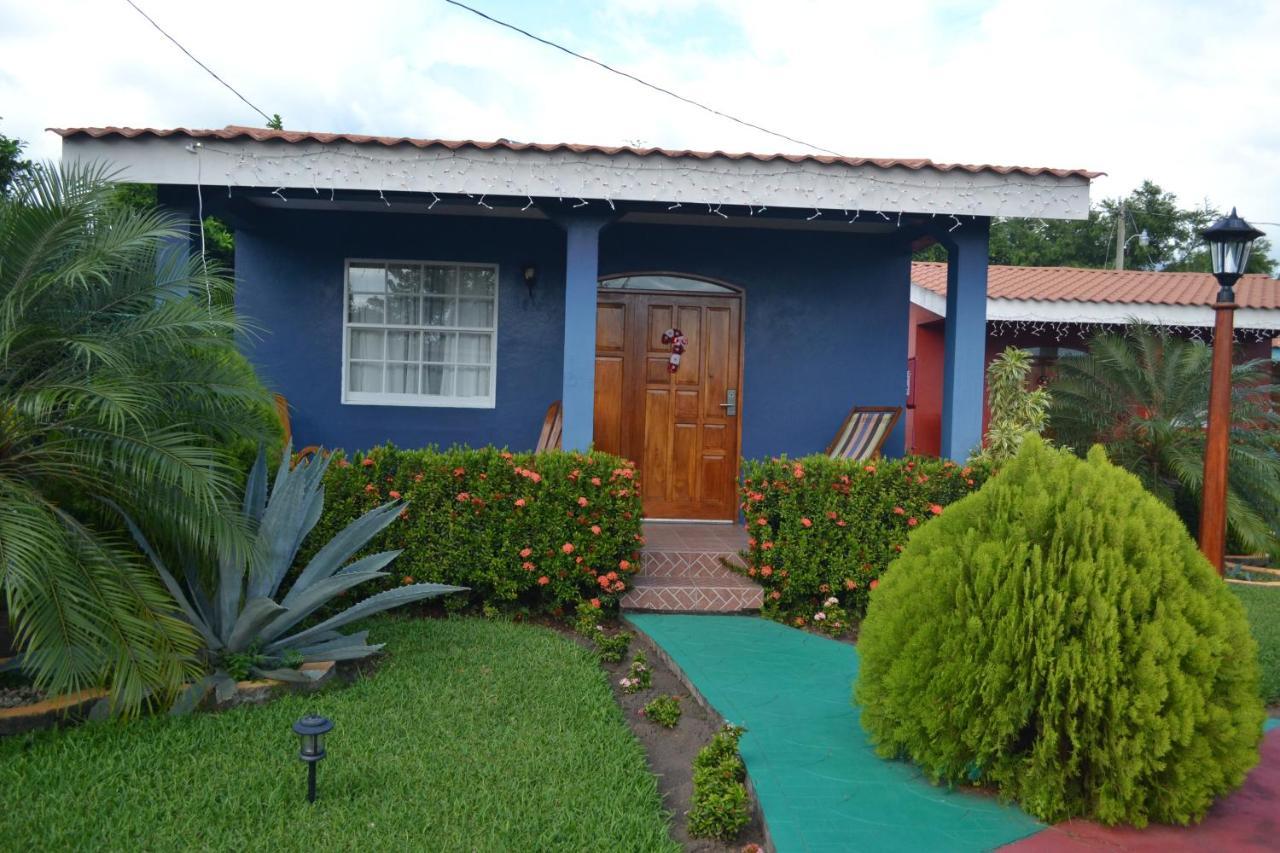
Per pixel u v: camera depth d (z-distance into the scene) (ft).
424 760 13.08
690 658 18.13
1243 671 11.71
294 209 27.96
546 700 15.62
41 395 13.39
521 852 10.69
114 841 10.59
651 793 12.51
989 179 23.38
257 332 28.02
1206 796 11.51
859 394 29.53
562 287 28.78
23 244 13.93
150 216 15.69
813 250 29.40
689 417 29.32
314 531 20.35
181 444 14.53
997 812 11.85
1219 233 21.62
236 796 11.71
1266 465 33.01
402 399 28.60
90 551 13.69
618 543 21.33
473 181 22.65
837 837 11.02
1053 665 11.48
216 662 15.70
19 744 13.16
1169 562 11.69
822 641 19.66
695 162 22.95
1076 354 38.52
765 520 21.95
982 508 13.02
